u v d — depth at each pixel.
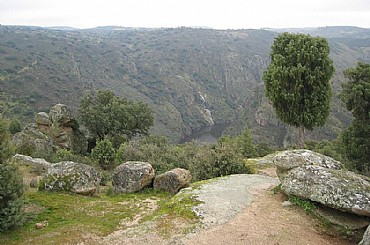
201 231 9.80
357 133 26.05
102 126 39.47
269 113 78.62
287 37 24.38
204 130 114.19
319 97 22.59
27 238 9.45
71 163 15.48
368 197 9.90
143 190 15.48
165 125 100.38
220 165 17.95
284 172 13.02
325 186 10.70
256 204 11.79
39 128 33.06
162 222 10.48
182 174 15.38
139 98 106.38
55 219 11.20
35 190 14.83
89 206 12.77
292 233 9.77
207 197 12.31
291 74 22.30
